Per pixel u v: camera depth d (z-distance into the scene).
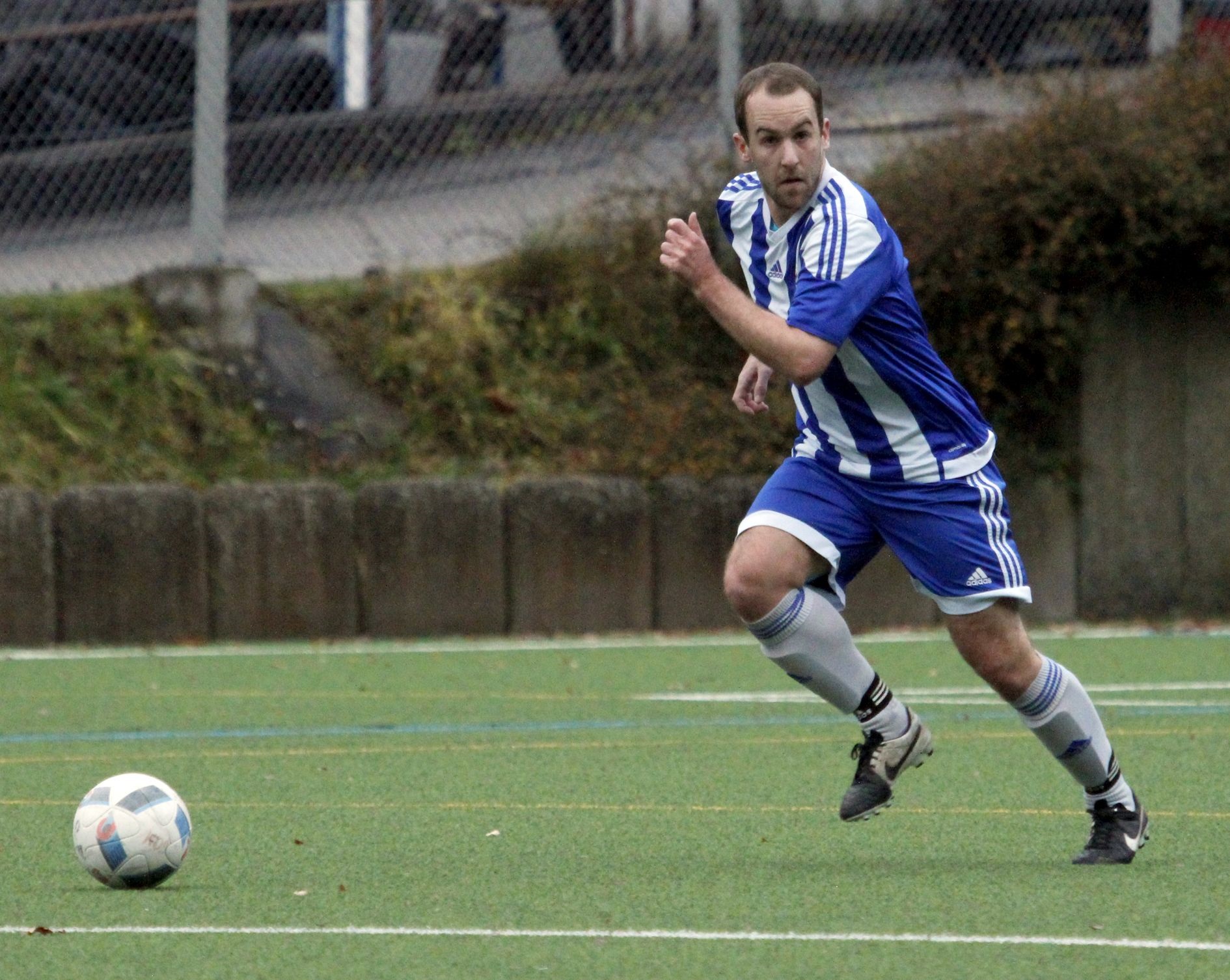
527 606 40.97
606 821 19.72
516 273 46.53
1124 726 27.06
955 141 43.78
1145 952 13.28
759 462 42.59
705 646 38.50
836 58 46.59
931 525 16.77
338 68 46.75
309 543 40.41
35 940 13.87
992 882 16.03
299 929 14.24
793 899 15.32
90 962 13.16
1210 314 43.59
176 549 40.00
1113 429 43.41
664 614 41.47
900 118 45.69
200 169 44.66
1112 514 43.41
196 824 19.58
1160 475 43.62
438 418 44.25
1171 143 42.50
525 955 13.28
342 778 22.95
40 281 46.19
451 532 40.72
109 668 35.31
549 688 32.12
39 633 39.53
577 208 46.53
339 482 42.53
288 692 31.80
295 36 46.78
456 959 13.18
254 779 22.88
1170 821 19.39
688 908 14.99
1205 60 44.50
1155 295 43.44
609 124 46.72
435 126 47.12
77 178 46.41
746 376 19.14
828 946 13.51
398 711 29.48
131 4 46.69
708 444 42.72
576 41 46.84
